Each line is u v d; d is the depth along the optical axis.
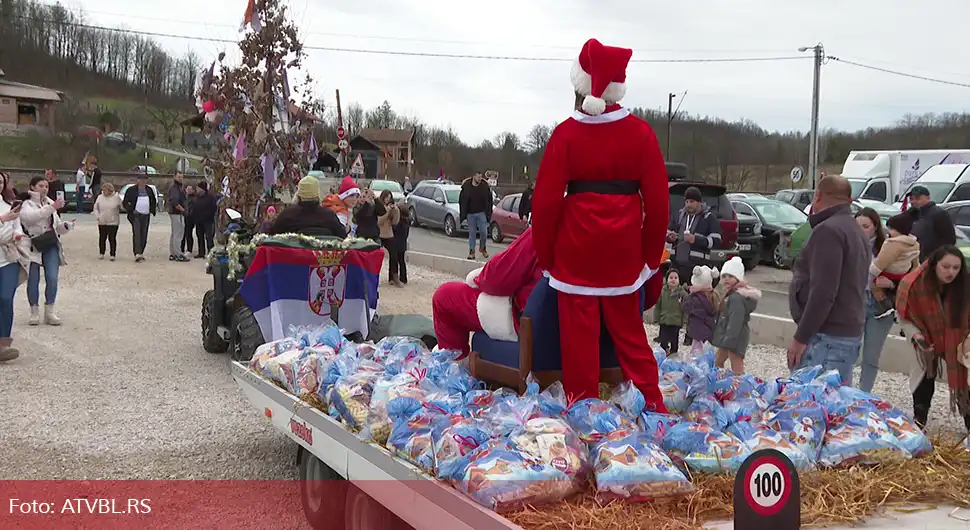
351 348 4.68
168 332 9.84
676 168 18.70
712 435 3.24
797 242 16.42
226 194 10.52
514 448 2.94
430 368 4.07
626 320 3.70
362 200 13.24
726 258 15.02
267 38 10.39
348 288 7.18
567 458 2.92
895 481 3.15
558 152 3.54
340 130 14.30
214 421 6.36
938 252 5.21
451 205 25.08
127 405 6.76
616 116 3.55
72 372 7.81
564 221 3.62
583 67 3.60
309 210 7.47
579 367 3.60
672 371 4.26
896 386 7.58
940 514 2.93
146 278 14.24
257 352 5.01
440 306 4.50
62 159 47.81
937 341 5.29
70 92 57.59
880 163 23.69
